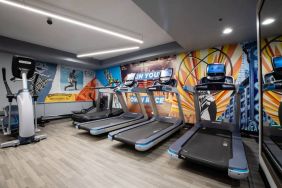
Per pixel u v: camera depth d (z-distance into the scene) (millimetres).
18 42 4434
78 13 2998
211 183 1830
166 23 2771
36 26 3582
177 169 2176
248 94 3730
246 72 3754
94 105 6816
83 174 2064
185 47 4207
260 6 1758
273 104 3355
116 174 2061
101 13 3018
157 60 5438
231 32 3178
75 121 5082
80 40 4512
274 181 1379
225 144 2420
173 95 5070
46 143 3277
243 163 1759
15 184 1843
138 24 3494
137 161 2436
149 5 2203
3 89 4770
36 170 2166
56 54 5328
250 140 3271
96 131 3484
